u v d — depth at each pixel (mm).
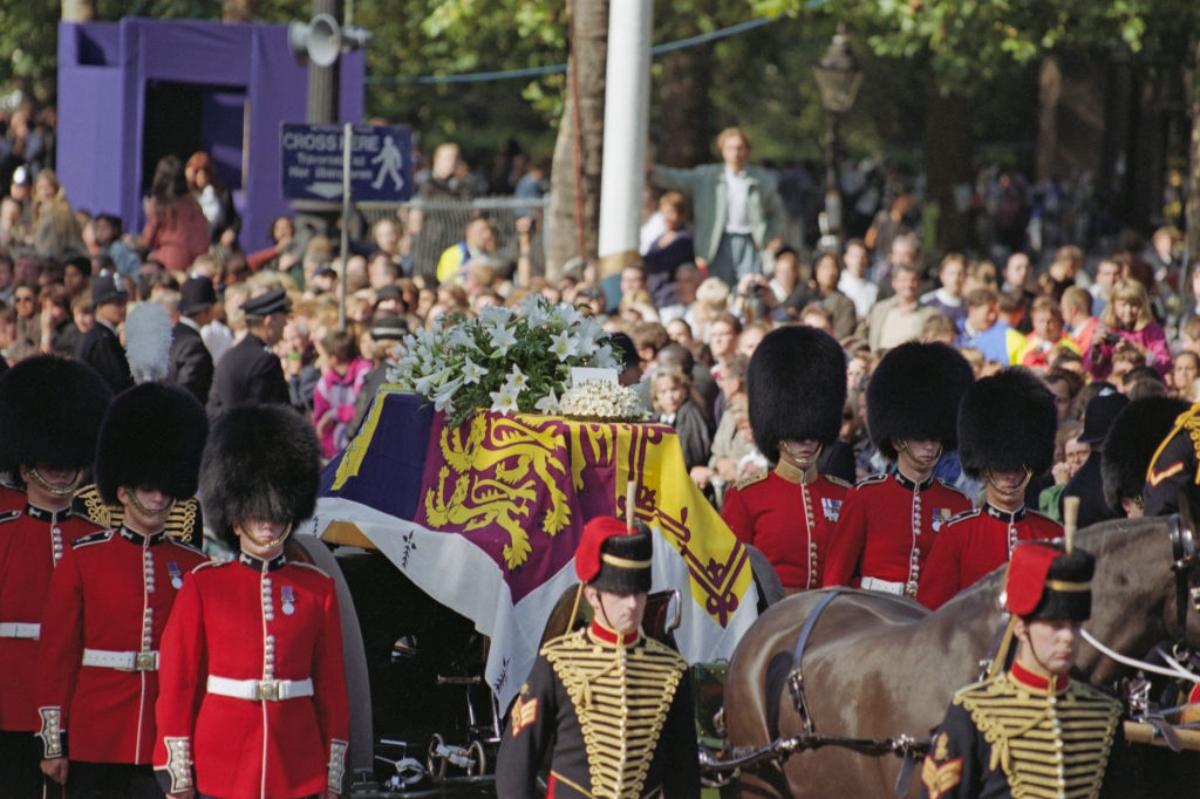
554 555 19594
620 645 14680
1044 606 12617
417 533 20000
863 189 83938
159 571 17312
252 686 16172
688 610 19797
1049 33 51969
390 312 32562
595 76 42312
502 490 19922
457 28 56281
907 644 14750
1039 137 95312
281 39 56094
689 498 20172
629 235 38219
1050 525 18984
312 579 16781
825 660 15492
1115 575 14367
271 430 16656
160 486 17250
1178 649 14484
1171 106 80125
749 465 27266
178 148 58250
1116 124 91562
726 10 61469
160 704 16203
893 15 52250
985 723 12945
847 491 21312
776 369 21172
